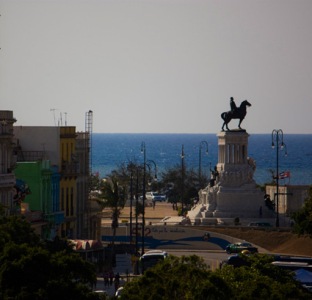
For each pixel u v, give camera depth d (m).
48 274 178.75
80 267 182.62
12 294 174.75
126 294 180.25
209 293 177.50
